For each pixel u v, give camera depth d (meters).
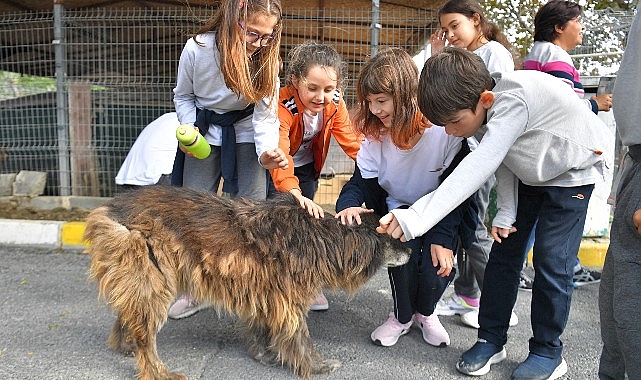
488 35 4.18
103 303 4.18
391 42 7.24
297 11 6.69
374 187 3.52
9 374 3.12
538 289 3.08
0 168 6.73
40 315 3.96
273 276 2.99
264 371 3.24
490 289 3.24
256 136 3.47
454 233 3.21
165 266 2.92
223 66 3.23
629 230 2.33
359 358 3.43
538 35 4.49
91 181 6.47
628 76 2.36
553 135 2.76
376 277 4.88
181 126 3.30
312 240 3.07
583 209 2.99
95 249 2.95
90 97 6.40
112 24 6.58
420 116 3.05
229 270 2.93
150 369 2.98
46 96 6.57
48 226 5.60
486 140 2.63
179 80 3.63
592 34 6.14
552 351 3.15
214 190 3.83
